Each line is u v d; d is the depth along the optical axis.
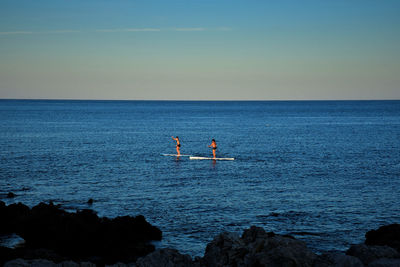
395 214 24.36
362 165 42.59
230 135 81.69
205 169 40.03
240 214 24.11
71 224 19.16
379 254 13.07
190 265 12.86
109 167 40.84
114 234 18.80
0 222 20.92
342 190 30.61
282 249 12.29
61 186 31.58
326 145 62.50
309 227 21.78
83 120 131.50
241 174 37.28
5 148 55.53
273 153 52.84
